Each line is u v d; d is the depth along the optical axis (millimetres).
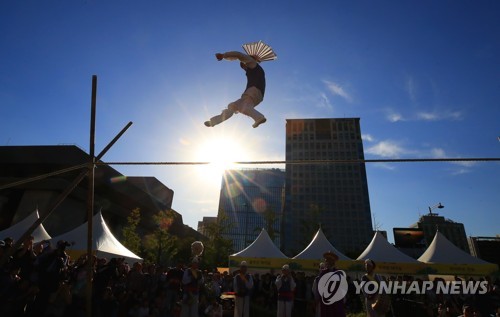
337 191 143000
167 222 48625
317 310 6469
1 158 42969
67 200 43375
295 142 156375
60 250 8336
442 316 11656
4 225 41625
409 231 45031
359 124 156875
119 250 17062
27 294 7609
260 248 21000
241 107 5117
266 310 14750
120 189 52969
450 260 19047
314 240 21594
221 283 16406
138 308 10820
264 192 190125
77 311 8898
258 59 5645
